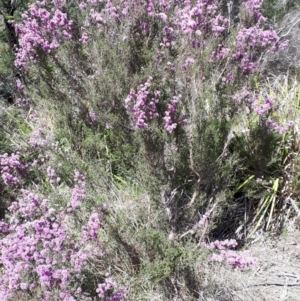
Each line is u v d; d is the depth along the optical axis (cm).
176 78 306
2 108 456
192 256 244
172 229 291
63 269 214
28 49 347
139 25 324
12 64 501
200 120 287
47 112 441
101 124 352
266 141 330
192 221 305
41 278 208
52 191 276
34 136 361
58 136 383
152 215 293
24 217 269
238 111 317
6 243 227
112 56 321
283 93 433
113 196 315
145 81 300
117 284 256
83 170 302
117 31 337
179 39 328
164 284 269
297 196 343
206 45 316
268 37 317
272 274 298
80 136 351
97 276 251
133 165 304
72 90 364
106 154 345
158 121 287
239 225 336
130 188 338
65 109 350
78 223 264
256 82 363
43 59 348
